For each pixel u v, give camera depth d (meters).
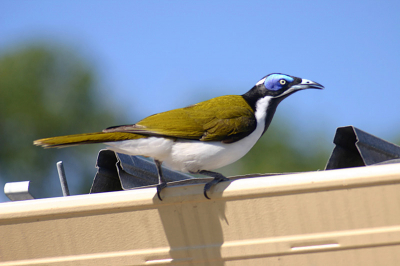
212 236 5.58
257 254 5.42
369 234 5.10
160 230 5.69
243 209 5.46
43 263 5.84
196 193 5.57
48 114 36.06
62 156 34.19
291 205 5.31
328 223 5.21
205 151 7.80
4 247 5.91
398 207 5.03
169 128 7.73
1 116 35.94
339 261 5.19
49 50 37.53
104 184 7.97
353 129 6.91
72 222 5.80
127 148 7.67
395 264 5.04
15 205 5.87
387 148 7.34
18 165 35.06
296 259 5.31
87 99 37.16
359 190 5.11
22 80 36.91
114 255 5.73
